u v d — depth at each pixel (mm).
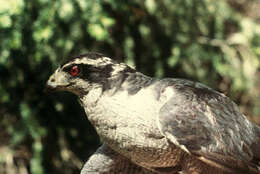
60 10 10664
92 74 6543
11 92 11961
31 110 11953
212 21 12891
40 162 11641
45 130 11867
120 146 6523
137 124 6316
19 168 12023
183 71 12672
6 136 12219
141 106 6324
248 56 13164
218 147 6320
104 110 6445
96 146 12430
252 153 6598
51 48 11102
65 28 11133
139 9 11906
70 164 12320
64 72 6664
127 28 12000
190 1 12281
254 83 13727
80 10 10906
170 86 6516
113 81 6488
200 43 12688
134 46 12336
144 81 6512
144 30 11953
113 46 12016
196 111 6355
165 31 12242
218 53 12977
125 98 6375
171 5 12102
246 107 13484
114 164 7059
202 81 12680
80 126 12438
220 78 13211
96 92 6516
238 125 6598
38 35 10609
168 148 6398
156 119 6289
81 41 11523
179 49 12234
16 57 11570
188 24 12398
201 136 6266
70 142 12445
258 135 6840
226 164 6352
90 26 10703
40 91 12055
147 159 6504
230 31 13445
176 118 6250
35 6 10922
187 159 6512
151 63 12461
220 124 6434
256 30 13297
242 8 14523
